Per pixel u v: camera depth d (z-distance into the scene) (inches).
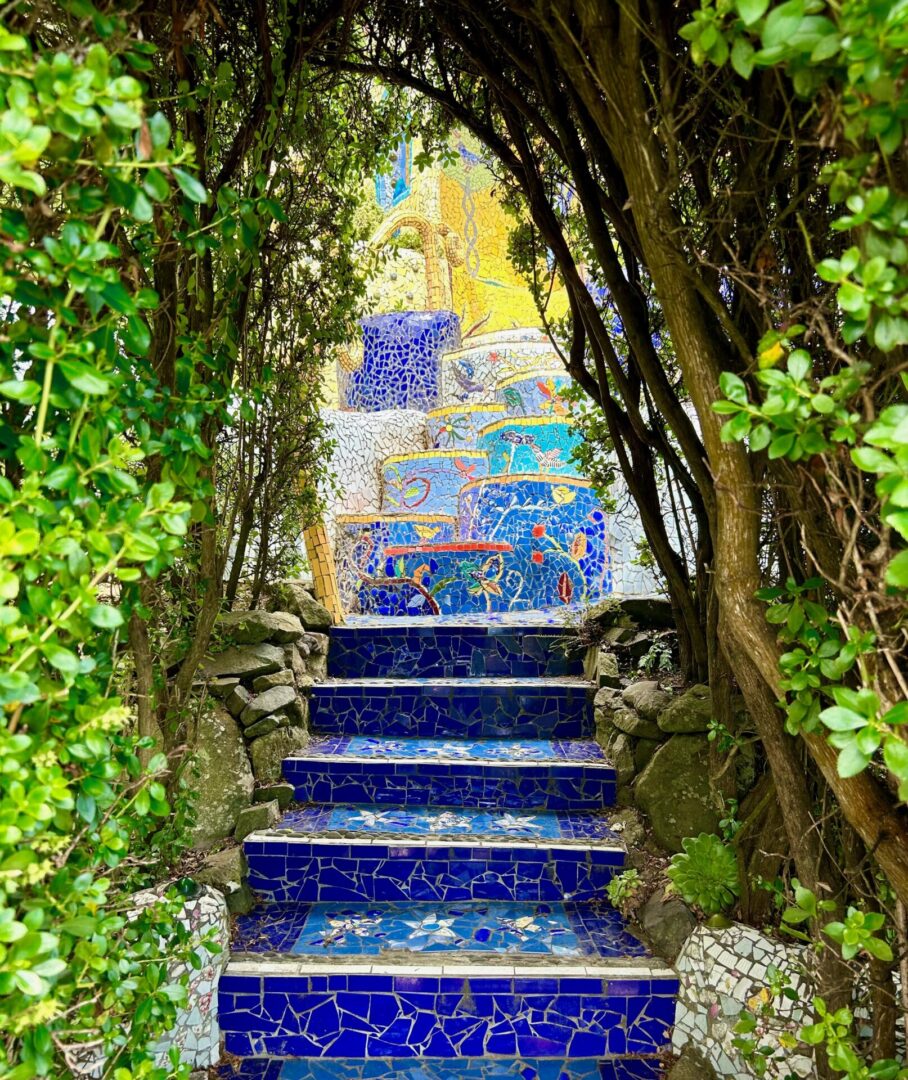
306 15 80.9
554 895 101.3
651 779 104.7
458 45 92.0
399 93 120.3
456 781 116.2
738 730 94.3
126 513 35.4
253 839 102.7
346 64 97.9
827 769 45.9
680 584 109.9
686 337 49.3
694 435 83.7
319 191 115.0
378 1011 83.8
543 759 119.0
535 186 98.3
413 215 280.8
